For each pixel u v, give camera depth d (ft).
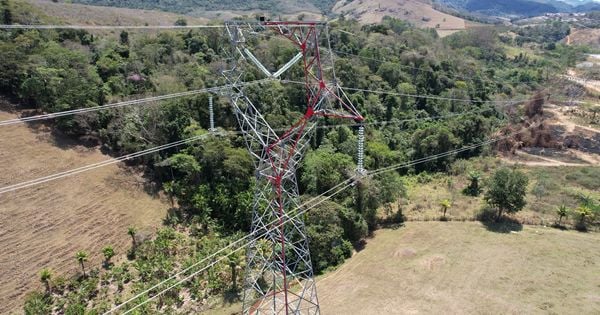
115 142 243.60
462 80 357.00
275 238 160.35
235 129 255.50
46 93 240.32
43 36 283.18
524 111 369.50
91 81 250.37
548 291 174.50
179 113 244.01
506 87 388.16
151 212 219.20
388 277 186.91
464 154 310.45
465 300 170.71
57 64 248.32
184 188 226.99
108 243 195.62
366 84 308.19
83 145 240.32
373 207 222.69
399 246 208.64
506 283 180.14
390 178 231.50
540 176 271.90
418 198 253.85
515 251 201.67
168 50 318.04
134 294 171.53
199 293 175.52
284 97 277.85
